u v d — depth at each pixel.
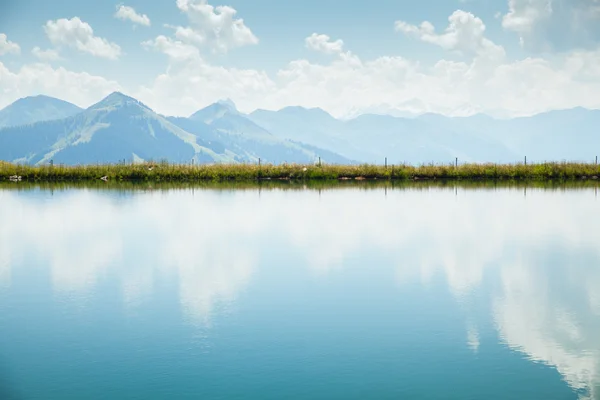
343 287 11.36
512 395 6.72
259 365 7.56
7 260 13.81
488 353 7.95
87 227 18.88
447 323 9.18
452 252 14.73
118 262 13.59
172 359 7.76
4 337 8.61
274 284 11.61
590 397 6.65
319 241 16.31
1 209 23.91
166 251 14.85
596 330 8.83
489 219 20.61
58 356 7.89
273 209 23.77
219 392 6.80
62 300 10.51
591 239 16.55
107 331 8.84
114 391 6.83
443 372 7.34
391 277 12.16
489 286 11.44
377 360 7.71
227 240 16.47
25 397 6.68
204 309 9.94
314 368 7.46
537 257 14.11
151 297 10.68
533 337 8.56
